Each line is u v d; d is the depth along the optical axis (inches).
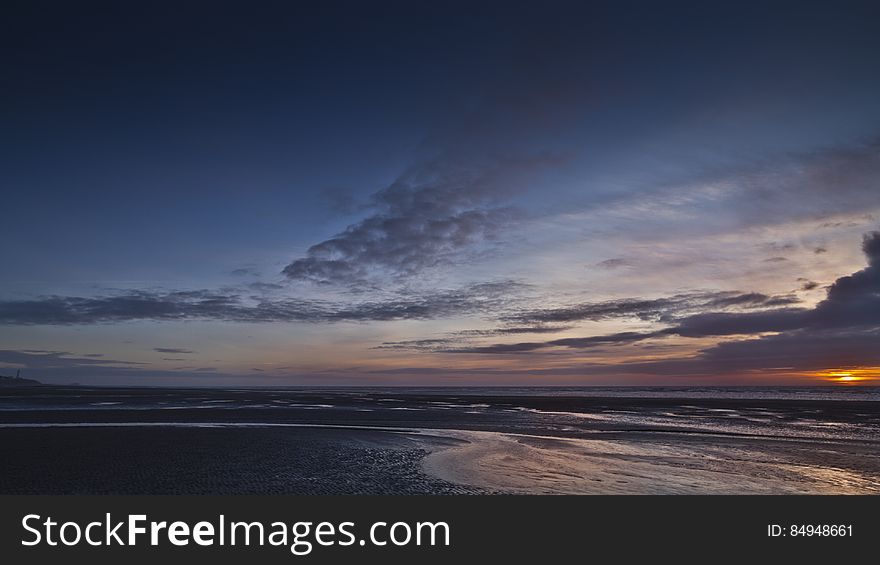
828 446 1042.7
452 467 786.2
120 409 1934.1
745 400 3376.0
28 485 631.2
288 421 1486.2
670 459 877.2
